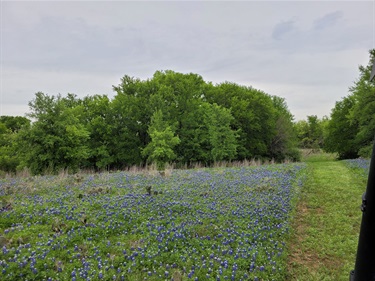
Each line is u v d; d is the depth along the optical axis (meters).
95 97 40.69
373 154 2.75
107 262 5.57
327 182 16.17
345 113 44.06
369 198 2.78
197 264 5.80
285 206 10.23
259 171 19.58
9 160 31.53
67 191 11.28
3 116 59.41
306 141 73.94
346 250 7.40
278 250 6.83
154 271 5.42
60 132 24.00
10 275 4.81
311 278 5.97
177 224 7.80
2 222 7.34
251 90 50.84
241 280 5.36
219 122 33.16
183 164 35.25
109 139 35.72
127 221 7.84
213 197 10.98
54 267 5.28
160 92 37.88
